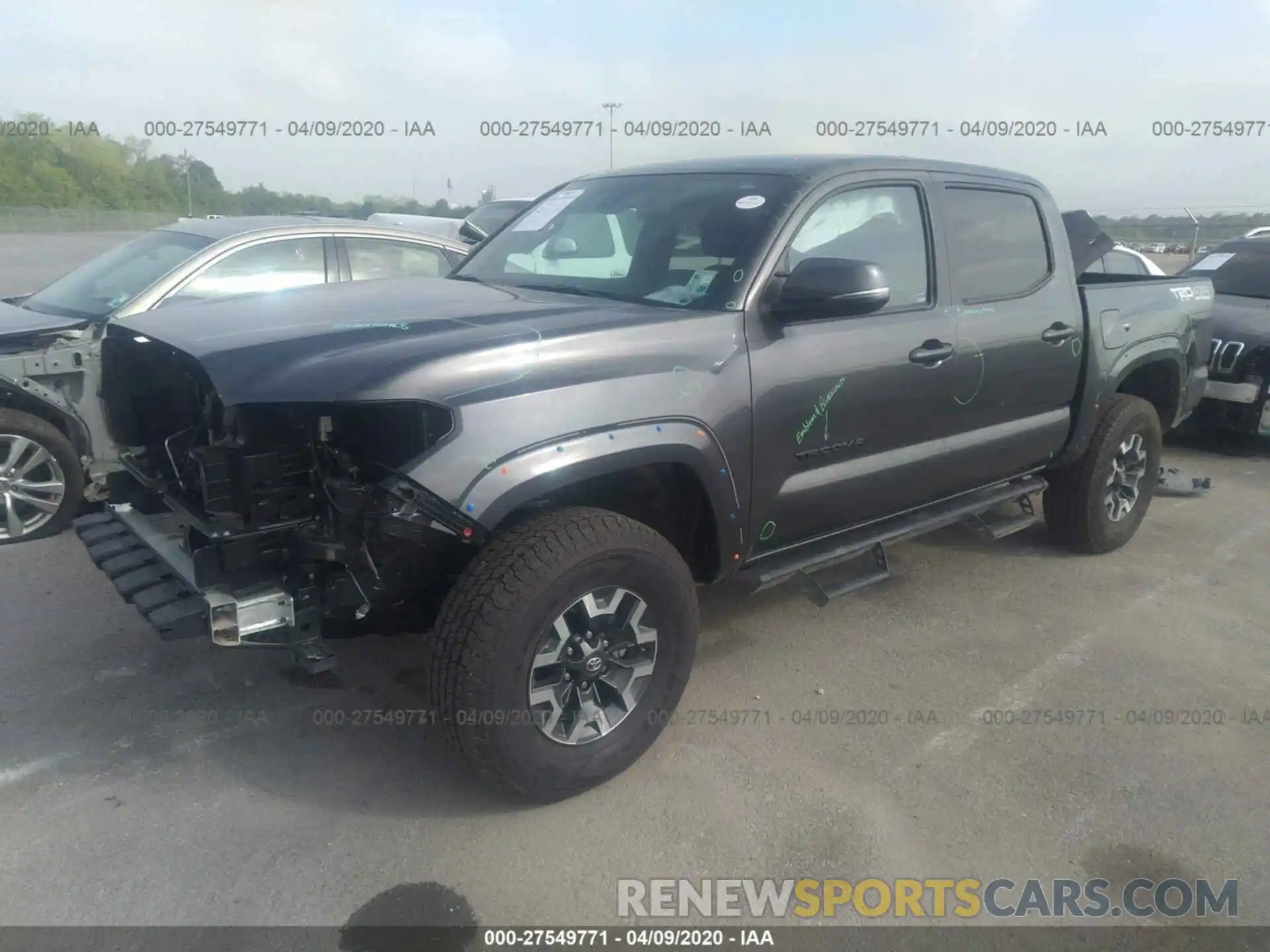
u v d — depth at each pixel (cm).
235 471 278
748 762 336
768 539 356
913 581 504
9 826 291
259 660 396
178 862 278
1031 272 460
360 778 320
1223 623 461
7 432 509
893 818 307
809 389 349
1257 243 909
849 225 380
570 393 288
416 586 293
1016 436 453
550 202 445
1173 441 855
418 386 266
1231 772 338
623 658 315
